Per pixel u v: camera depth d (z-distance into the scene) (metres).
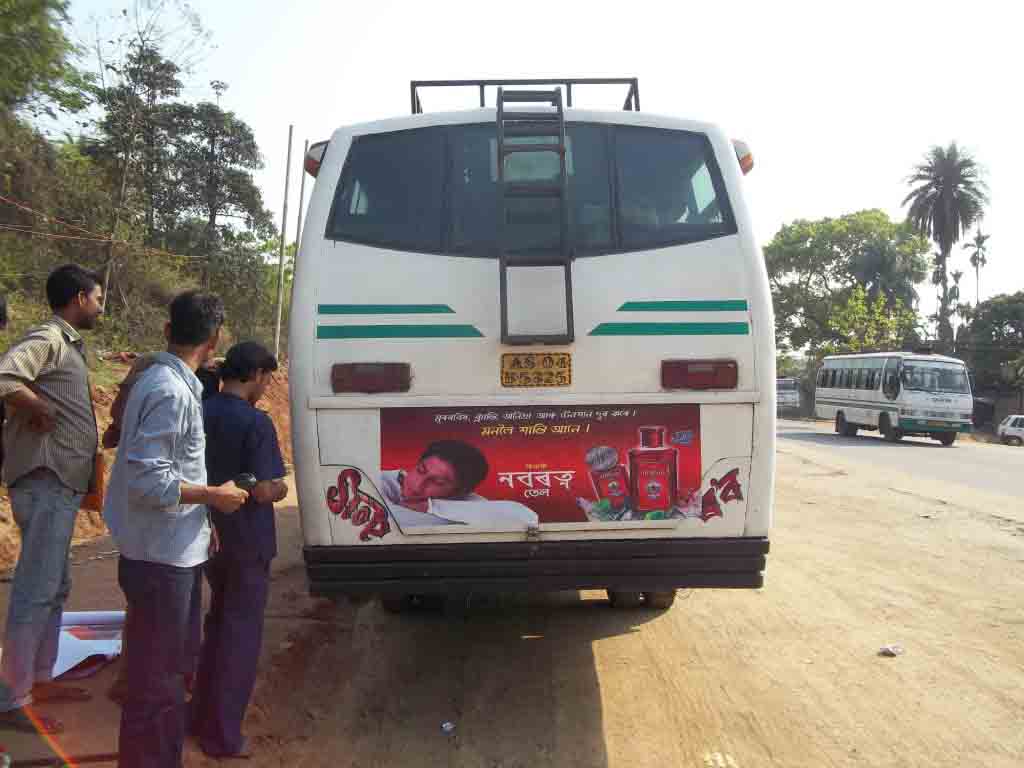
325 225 4.62
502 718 4.92
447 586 4.51
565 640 6.33
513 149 4.58
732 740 4.62
